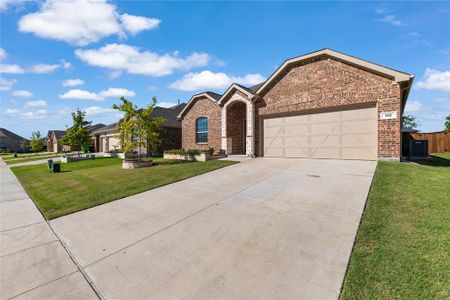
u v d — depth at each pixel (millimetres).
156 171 10305
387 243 3270
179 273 2953
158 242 3840
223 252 3387
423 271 2623
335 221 4129
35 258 3527
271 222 4277
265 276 2779
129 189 7395
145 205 5832
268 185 6758
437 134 18969
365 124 10070
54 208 6070
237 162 11555
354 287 2471
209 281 2752
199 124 17750
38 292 2709
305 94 11688
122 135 12750
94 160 19203
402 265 2756
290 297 2408
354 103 10188
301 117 12039
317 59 11281
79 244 3961
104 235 4266
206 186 7219
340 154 10758
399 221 3906
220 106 15562
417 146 12742
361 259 2957
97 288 2754
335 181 6684
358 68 10094
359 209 4566
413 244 3191
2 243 4098
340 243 3406
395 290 2369
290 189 6211
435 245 3125
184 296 2525
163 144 21625
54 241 4129
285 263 3018
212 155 13562
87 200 6527
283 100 12508
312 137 11648
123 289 2709
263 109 13344
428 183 5938
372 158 9898
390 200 4867
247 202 5465
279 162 10867
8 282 2912
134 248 3699
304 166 9336
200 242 3736
